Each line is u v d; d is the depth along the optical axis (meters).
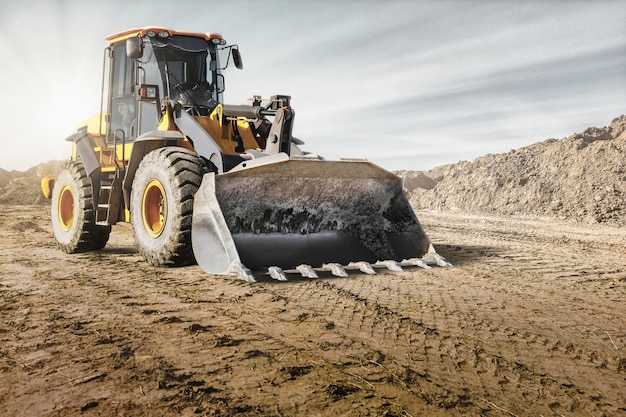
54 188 7.75
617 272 5.51
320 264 5.45
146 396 2.14
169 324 3.23
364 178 5.71
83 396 2.14
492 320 3.43
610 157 18.22
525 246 7.88
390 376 2.40
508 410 2.10
